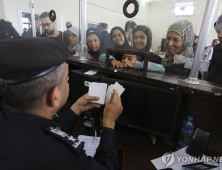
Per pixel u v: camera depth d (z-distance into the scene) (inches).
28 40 13.9
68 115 31.3
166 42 33.2
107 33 42.3
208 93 24.2
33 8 63.9
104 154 19.5
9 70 12.3
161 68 35.6
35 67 12.8
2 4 74.5
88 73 41.9
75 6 48.7
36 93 14.2
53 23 58.4
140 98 33.7
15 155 13.1
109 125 23.4
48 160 13.6
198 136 31.4
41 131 15.1
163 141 35.5
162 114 32.2
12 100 14.1
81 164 15.0
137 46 37.7
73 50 53.8
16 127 14.1
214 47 27.9
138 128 35.9
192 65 28.9
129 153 32.4
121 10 37.7
